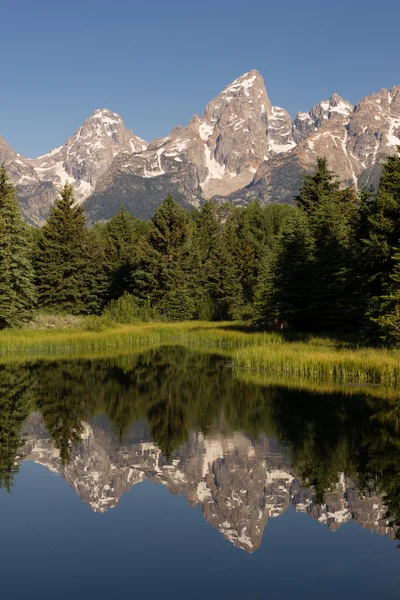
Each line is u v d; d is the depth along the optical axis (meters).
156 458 14.70
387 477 12.91
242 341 42.62
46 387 25.44
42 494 12.18
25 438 16.73
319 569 8.80
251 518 10.80
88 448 15.68
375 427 17.50
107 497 11.98
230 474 13.34
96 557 9.23
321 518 10.82
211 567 8.87
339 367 26.98
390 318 28.39
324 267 40.62
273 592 8.05
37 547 9.59
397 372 24.88
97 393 23.94
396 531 10.21
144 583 8.32
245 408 20.64
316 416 19.12
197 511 11.25
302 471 13.44
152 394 23.67
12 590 8.06
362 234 37.78
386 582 8.37
